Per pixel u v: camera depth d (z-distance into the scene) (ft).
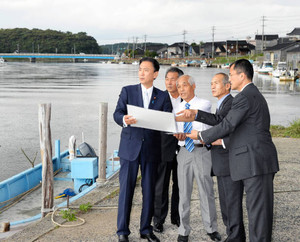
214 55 469.98
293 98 104.68
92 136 53.11
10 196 25.18
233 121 10.62
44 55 584.81
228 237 12.64
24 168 37.78
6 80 189.78
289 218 15.57
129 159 12.60
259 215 10.71
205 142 11.27
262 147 10.67
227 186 12.31
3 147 46.62
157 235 14.07
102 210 16.92
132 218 15.89
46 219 15.88
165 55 582.76
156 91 13.00
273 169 10.78
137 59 599.57
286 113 75.92
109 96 111.65
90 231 14.48
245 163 10.67
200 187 13.17
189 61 441.27
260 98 10.84
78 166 25.73
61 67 428.56
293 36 350.23
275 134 37.76
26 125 62.64
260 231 10.73
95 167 26.30
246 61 11.05
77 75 248.73
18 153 43.75
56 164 31.50
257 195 10.69
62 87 145.89
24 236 14.12
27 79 199.11
